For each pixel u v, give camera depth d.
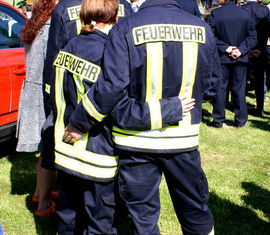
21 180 3.51
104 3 1.97
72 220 2.25
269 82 6.83
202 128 5.27
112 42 1.75
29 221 2.83
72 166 1.99
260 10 5.59
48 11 2.65
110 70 1.73
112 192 2.09
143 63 1.75
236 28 4.98
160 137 1.81
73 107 2.00
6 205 3.03
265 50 5.64
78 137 1.93
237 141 4.72
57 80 2.03
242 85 5.23
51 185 2.81
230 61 5.05
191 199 1.94
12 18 4.04
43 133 2.52
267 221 2.85
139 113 1.75
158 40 1.74
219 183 3.46
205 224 1.96
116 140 1.85
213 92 2.10
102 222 2.11
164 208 2.98
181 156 1.86
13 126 3.74
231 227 2.76
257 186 3.42
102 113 1.76
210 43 1.89
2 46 3.72
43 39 2.66
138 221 1.91
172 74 1.79
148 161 1.86
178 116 1.78
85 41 1.97
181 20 1.81
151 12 1.79
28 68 2.75
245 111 5.32
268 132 5.14
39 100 2.78
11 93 3.68
